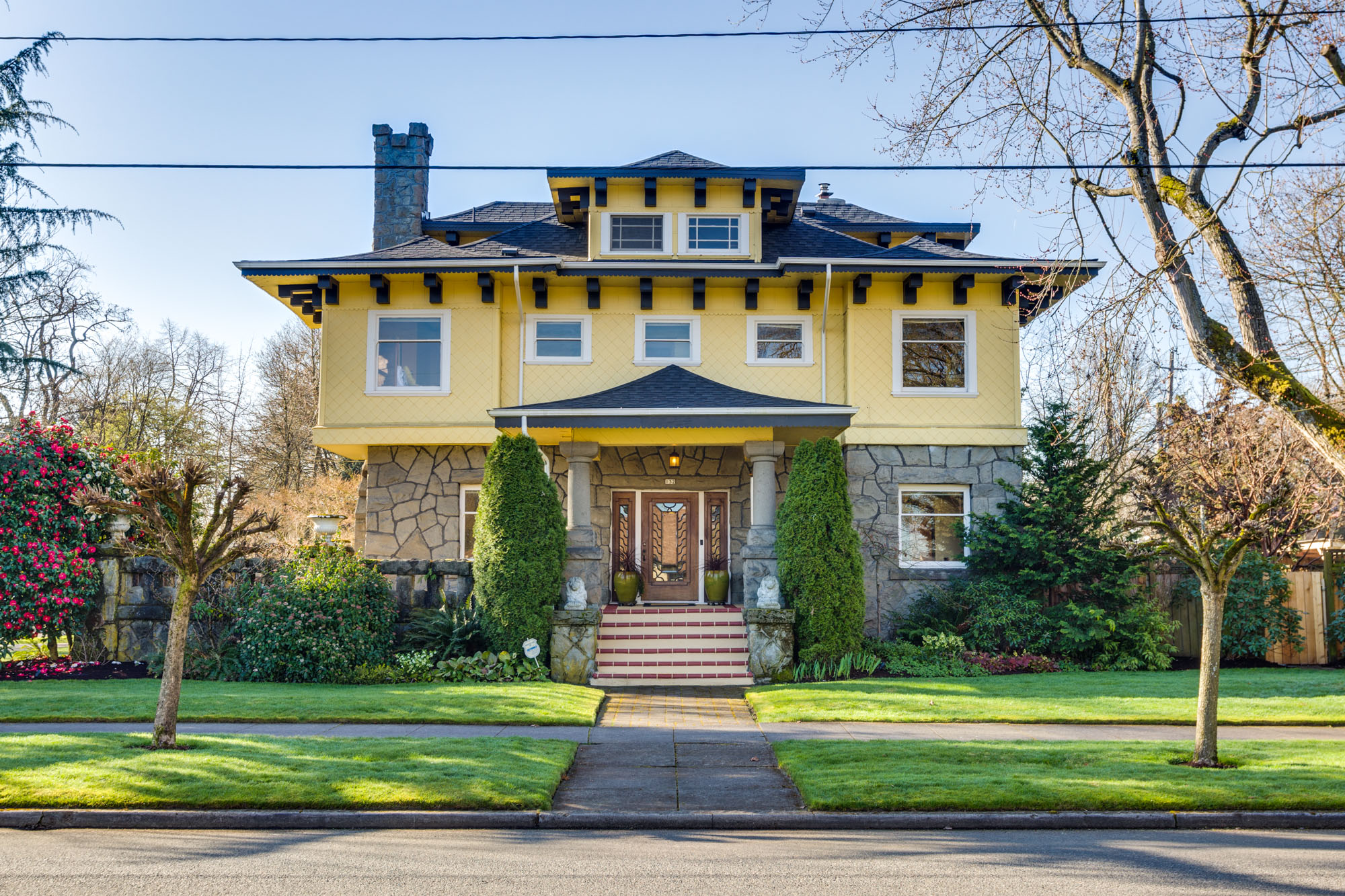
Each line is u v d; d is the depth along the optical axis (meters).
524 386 19.72
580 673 15.66
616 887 6.04
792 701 13.19
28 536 15.17
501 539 15.68
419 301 19.56
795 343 20.03
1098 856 6.82
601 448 19.72
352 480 34.75
